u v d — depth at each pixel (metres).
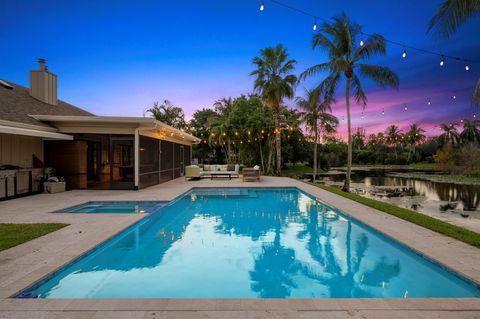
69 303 2.74
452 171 31.67
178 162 18.34
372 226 6.07
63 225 5.70
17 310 2.61
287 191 12.96
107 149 16.05
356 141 69.69
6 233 5.07
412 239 5.04
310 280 3.87
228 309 2.66
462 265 3.77
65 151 11.77
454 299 2.89
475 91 6.55
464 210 10.28
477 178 25.11
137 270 4.16
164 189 11.94
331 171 35.97
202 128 36.75
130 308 2.65
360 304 2.77
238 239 5.73
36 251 4.18
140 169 11.80
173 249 5.11
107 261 4.52
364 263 4.44
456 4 5.45
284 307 2.71
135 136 11.49
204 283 3.76
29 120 10.41
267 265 4.39
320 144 36.03
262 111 24.00
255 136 23.53
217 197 11.21
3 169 9.35
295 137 30.77
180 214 8.14
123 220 6.22
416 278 3.90
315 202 10.09
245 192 12.63
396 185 19.59
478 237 5.05
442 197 13.96
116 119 10.93
